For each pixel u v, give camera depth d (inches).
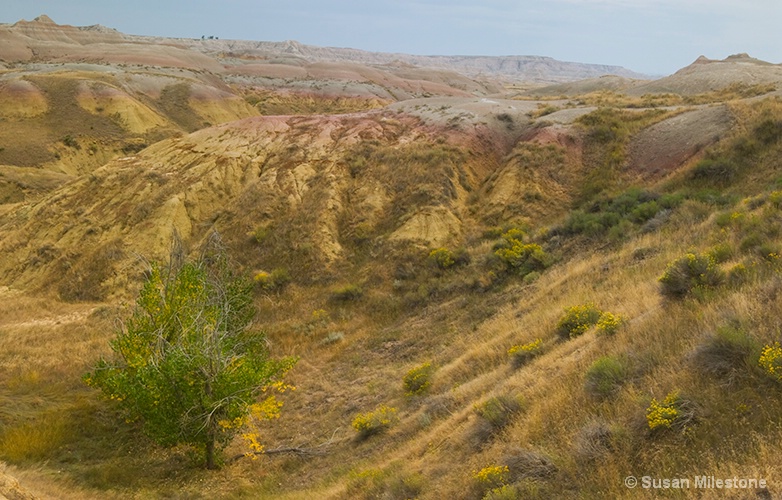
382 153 1072.8
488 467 290.4
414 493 320.5
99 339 783.1
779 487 183.9
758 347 250.4
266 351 686.5
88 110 2856.8
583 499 228.1
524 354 461.4
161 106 3277.6
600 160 997.8
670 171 890.1
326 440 520.4
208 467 511.5
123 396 531.5
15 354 738.2
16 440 518.9
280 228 966.4
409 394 533.3
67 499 412.8
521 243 804.6
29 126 2672.2
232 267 879.1
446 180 985.5
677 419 240.5
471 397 445.7
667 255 555.8
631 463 236.1
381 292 819.4
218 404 472.4
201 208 1061.8
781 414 217.2
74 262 1019.9
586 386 309.7
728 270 388.2
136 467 514.3
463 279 783.7
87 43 6968.5
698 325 312.3
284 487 459.2
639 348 327.6
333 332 756.6
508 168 1011.3
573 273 650.8
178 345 516.4
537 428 306.7
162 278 655.1
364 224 945.5
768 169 764.6
